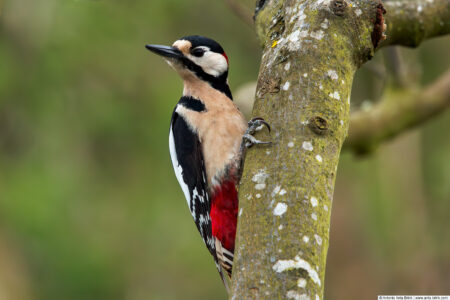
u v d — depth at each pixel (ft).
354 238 53.83
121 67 41.55
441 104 30.78
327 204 13.14
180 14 42.96
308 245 12.44
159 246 43.91
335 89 14.26
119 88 41.93
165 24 42.70
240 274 12.46
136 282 42.52
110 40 41.14
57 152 40.88
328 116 13.88
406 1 19.39
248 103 27.84
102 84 41.65
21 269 38.63
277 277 12.12
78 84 41.19
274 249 12.43
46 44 40.16
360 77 44.60
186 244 44.16
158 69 42.42
